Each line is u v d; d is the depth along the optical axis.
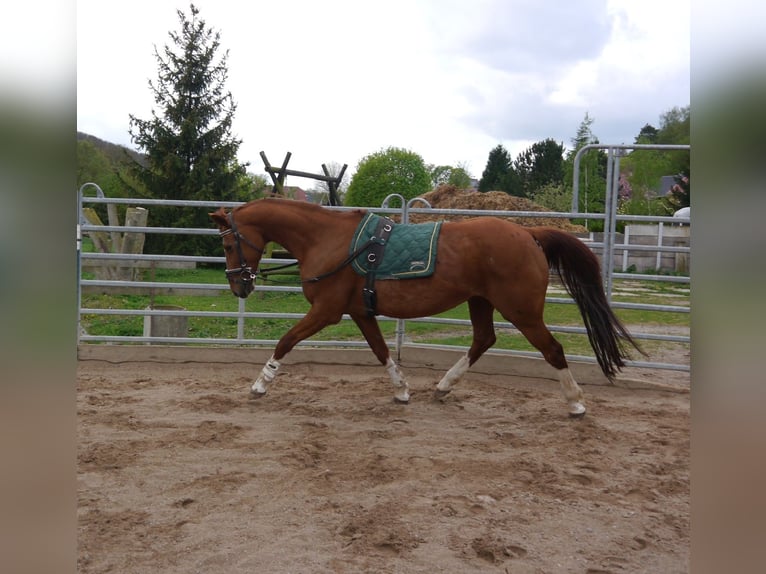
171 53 19.94
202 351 6.96
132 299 10.52
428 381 6.60
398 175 23.39
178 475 3.85
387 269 5.08
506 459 4.22
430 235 5.10
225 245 5.53
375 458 4.17
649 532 3.19
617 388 6.23
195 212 18.30
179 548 2.95
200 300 11.34
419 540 3.05
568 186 28.47
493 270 4.96
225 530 3.14
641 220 6.32
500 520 3.29
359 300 5.27
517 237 4.99
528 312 5.02
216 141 19.56
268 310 10.39
